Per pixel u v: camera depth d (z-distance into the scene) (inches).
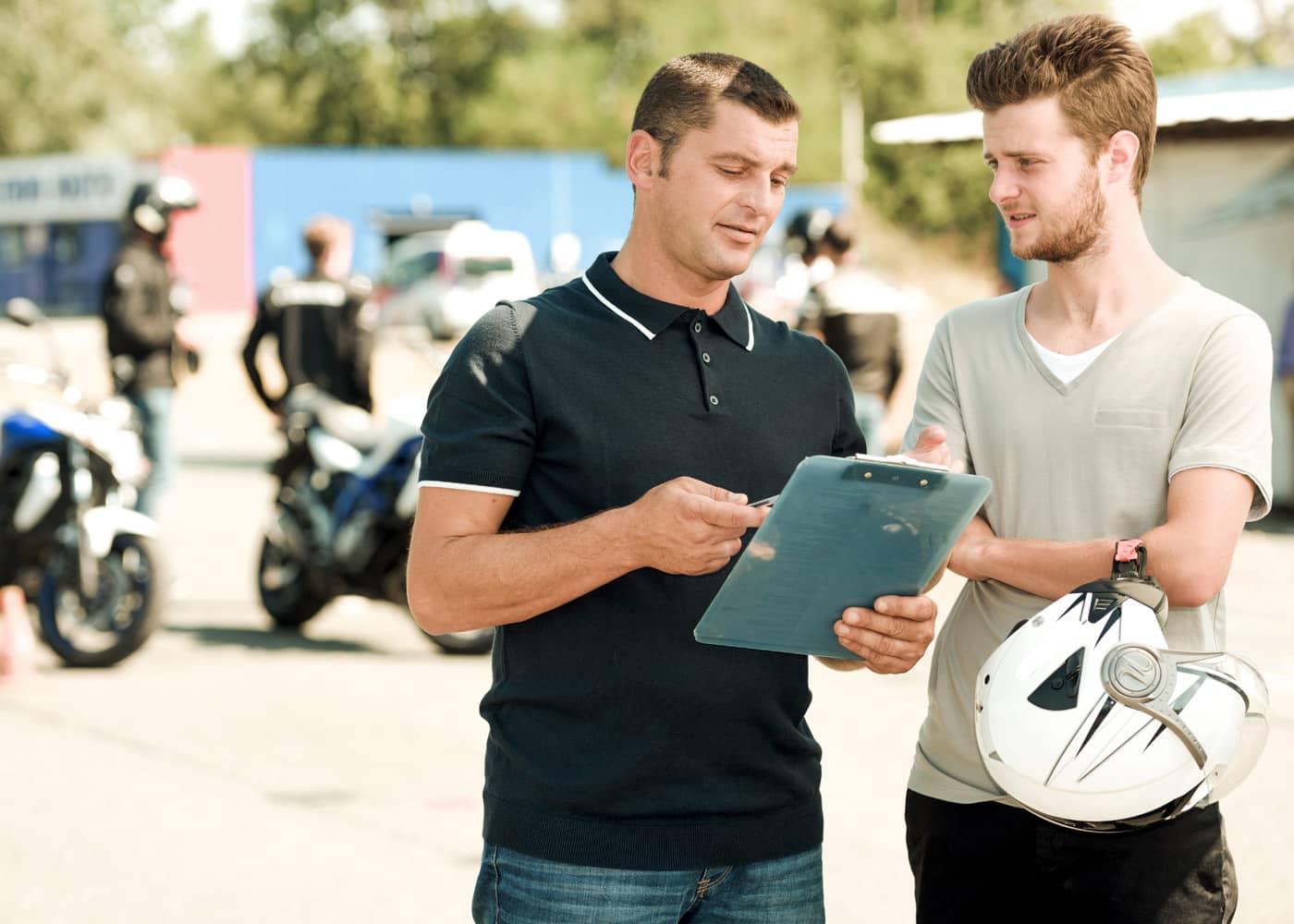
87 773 237.3
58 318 1792.6
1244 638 323.9
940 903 112.7
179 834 210.7
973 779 110.6
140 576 307.9
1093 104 104.4
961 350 113.8
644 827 101.5
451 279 1314.0
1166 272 109.3
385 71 2783.0
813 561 93.9
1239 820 213.8
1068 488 108.7
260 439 783.7
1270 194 504.4
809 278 396.5
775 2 2524.6
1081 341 109.6
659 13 2623.0
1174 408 106.3
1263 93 499.8
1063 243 106.7
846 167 2176.4
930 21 2529.5
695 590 102.5
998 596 110.8
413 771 239.8
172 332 385.1
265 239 1711.4
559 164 1844.2
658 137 103.0
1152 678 94.9
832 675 302.7
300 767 241.1
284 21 2844.5
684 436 103.7
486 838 105.6
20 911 183.9
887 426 612.4
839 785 232.5
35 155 2984.7
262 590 346.3
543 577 97.3
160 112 3080.7
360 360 371.6
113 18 3385.8
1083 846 105.9
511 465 102.3
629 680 101.7
